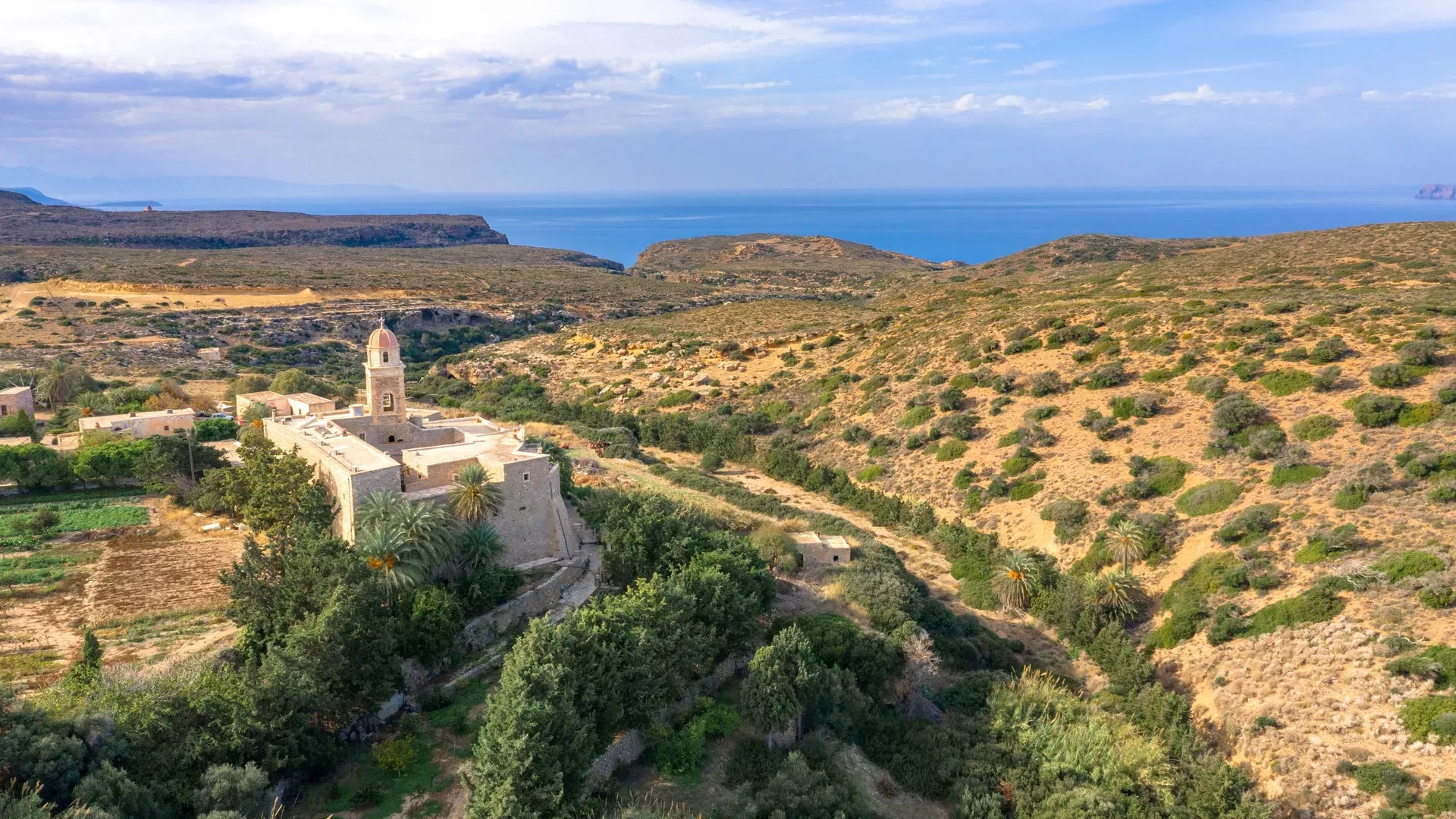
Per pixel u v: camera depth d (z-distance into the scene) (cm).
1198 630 5941
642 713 4156
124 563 5222
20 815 2583
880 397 11338
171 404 9869
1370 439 6956
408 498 5066
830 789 4025
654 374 14638
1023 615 6956
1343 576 5569
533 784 3372
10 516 5916
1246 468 7288
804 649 4834
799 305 19150
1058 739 4816
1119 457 8281
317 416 6531
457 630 4544
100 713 3244
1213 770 4625
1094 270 19450
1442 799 4069
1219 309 10412
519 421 12600
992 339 11869
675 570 5466
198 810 3069
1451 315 8662
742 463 11344
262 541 5528
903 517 8919
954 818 4428
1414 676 4738
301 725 3559
